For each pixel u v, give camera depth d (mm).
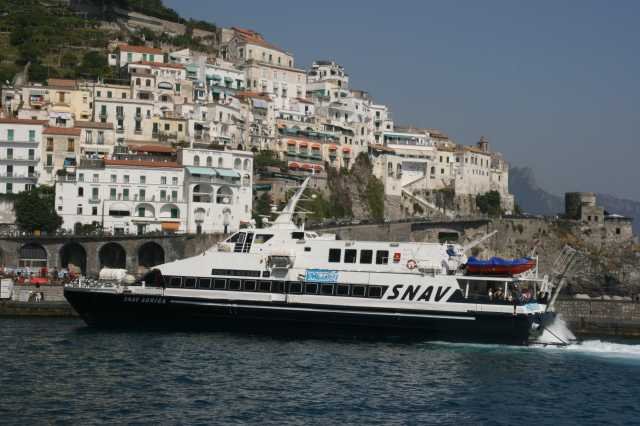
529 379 58219
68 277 103188
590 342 74250
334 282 70250
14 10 196500
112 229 129125
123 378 54500
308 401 50344
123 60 177125
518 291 71250
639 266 164250
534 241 169625
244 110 172875
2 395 49094
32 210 124188
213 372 57156
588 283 159750
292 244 72188
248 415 46812
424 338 69500
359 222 152375
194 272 72500
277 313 70625
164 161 136875
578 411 50406
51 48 183375
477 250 165875
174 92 167125
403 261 70000
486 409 50125
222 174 135250
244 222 136250
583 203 180500
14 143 134500
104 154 145375
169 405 48250
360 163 185000
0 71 168875
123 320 73375
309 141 178375
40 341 67062
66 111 152375
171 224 131625
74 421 44500
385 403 50594
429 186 197750
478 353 66500
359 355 64312
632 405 52125
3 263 112375
